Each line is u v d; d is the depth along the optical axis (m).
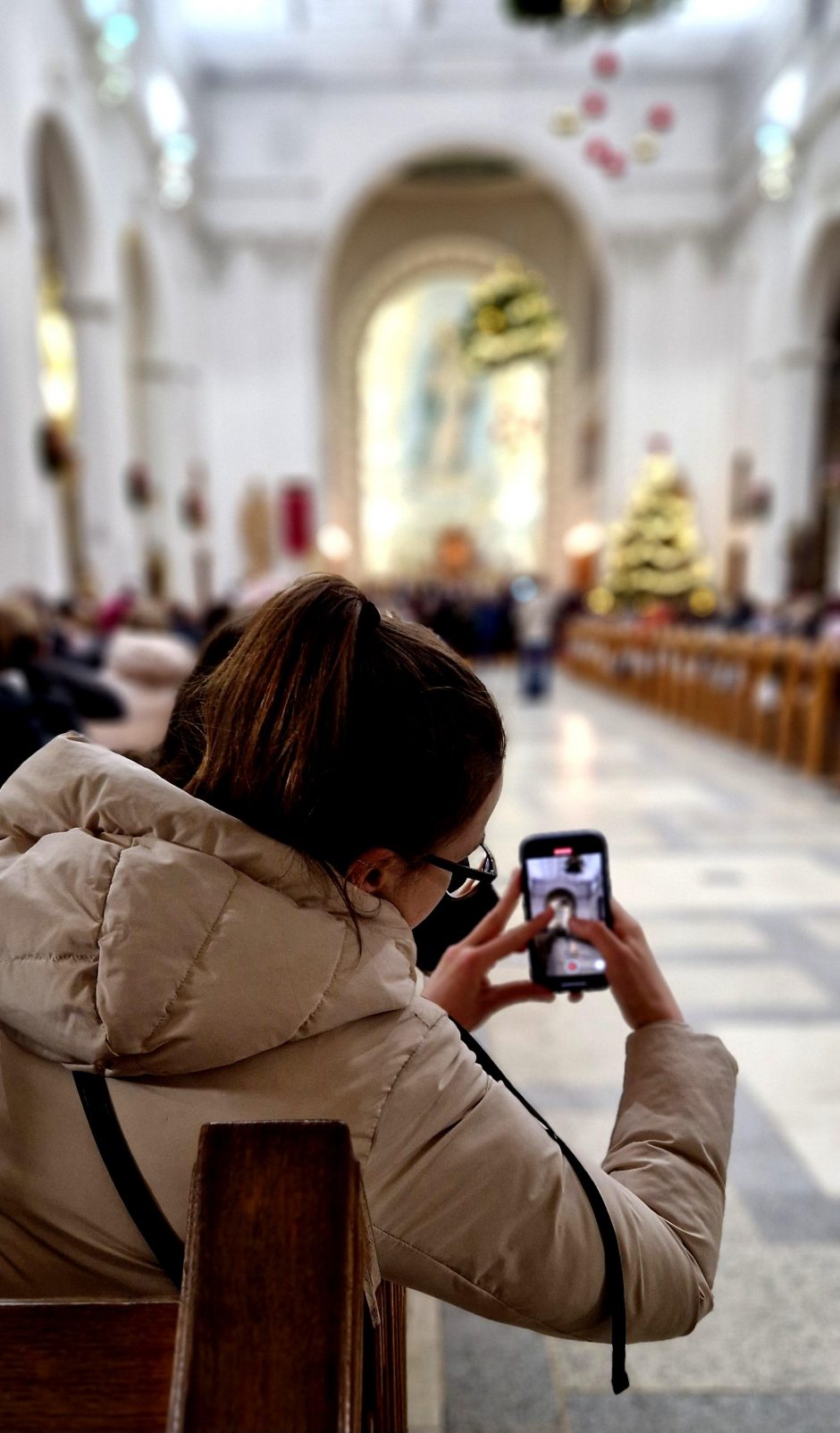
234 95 19.22
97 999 0.63
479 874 0.74
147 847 0.66
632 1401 1.48
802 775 6.66
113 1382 0.60
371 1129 0.65
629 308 19.91
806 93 14.86
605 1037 2.68
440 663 0.71
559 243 24.50
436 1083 0.66
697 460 19.98
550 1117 2.28
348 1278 0.50
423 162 20.33
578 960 1.07
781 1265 1.80
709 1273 0.74
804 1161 2.14
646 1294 0.69
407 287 25.11
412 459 26.42
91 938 0.65
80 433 13.34
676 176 19.27
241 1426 0.48
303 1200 0.51
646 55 18.75
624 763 7.19
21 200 9.74
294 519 19.66
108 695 3.45
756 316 17.75
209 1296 0.50
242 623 0.88
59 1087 0.69
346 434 25.36
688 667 9.21
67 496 14.06
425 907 0.78
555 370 25.08
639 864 4.50
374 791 0.67
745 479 18.48
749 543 18.30
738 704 7.89
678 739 8.37
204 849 0.65
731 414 19.39
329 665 0.66
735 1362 1.56
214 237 19.61
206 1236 0.50
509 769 6.95
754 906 3.90
